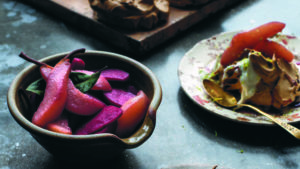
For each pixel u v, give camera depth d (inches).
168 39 38.4
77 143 24.4
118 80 28.5
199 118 31.0
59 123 25.8
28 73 27.2
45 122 25.5
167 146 29.2
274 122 28.9
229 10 43.0
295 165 28.2
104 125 26.0
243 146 29.2
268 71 29.9
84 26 39.2
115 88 28.7
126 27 36.8
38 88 26.8
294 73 31.0
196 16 40.0
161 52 37.0
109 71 28.9
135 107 26.9
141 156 28.6
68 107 26.1
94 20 38.0
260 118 29.7
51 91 25.8
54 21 40.7
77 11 39.2
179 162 28.3
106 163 28.1
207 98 31.2
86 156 25.9
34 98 27.2
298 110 30.3
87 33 39.3
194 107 31.7
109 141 24.7
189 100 32.2
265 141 29.5
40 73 27.8
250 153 28.8
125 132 26.9
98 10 36.9
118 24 36.9
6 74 34.2
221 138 29.7
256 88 30.4
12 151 28.7
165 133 30.0
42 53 36.6
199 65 33.8
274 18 41.6
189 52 34.2
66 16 40.3
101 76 27.8
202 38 38.7
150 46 36.9
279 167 28.1
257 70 30.2
